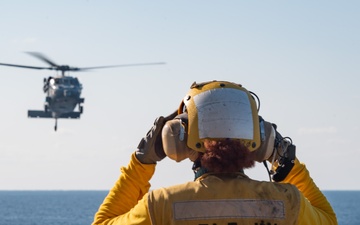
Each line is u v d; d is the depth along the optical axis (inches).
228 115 178.1
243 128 178.5
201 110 179.3
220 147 176.9
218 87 183.2
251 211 175.6
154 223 174.7
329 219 188.7
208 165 177.5
